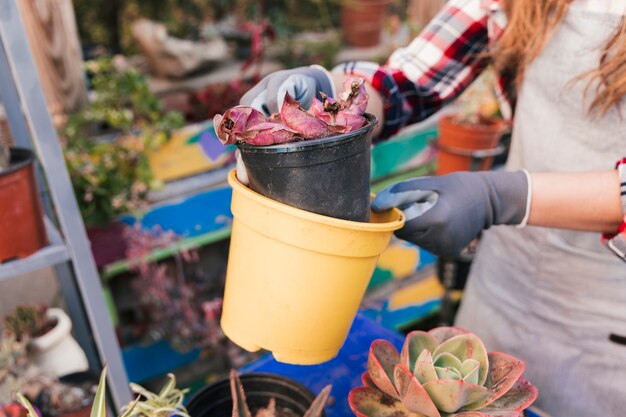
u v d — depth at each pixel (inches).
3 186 41.1
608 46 26.9
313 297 21.0
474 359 22.6
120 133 64.4
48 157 42.9
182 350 65.1
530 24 29.1
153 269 64.0
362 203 20.9
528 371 36.4
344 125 19.1
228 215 66.3
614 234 26.3
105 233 58.9
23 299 74.5
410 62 33.6
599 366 33.2
